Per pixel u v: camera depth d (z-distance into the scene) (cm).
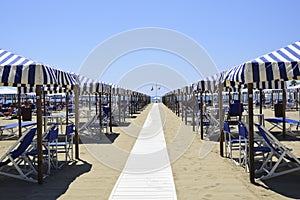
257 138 600
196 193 432
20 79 442
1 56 494
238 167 580
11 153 503
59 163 627
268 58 472
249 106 476
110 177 521
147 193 434
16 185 477
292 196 415
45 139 561
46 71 458
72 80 636
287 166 572
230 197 414
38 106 479
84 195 428
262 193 429
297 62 434
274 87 988
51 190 452
